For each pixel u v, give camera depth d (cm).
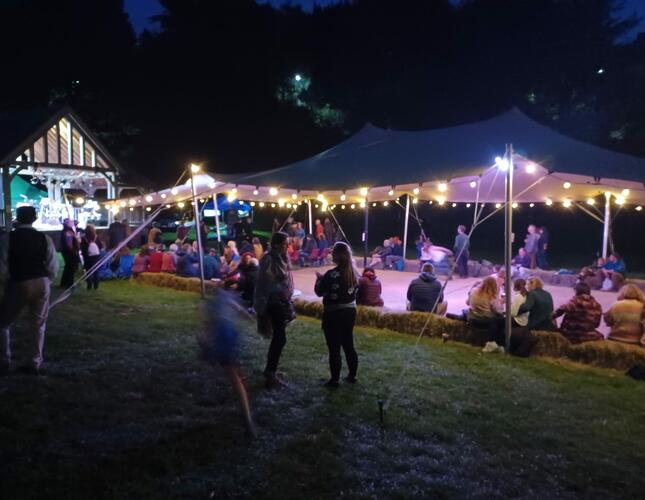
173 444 420
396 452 427
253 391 550
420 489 372
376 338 798
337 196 1120
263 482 371
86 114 3228
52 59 3291
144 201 1411
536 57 2675
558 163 890
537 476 404
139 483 361
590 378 639
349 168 1138
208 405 511
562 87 2708
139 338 743
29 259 538
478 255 2278
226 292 470
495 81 2766
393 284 1301
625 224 2433
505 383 612
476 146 1072
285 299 566
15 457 386
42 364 600
